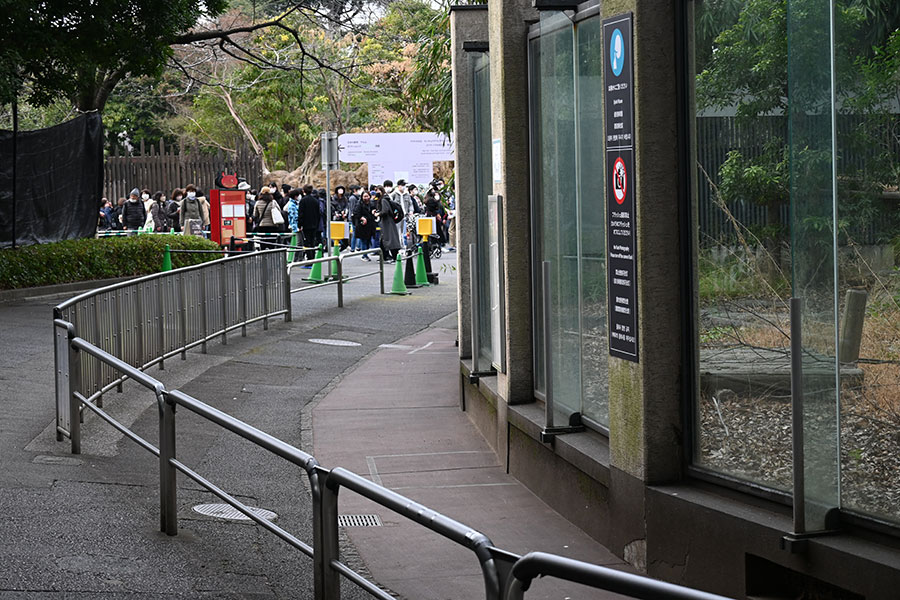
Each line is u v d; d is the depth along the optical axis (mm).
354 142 33188
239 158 39781
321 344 14773
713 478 5633
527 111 8383
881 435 4566
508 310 8414
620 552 6195
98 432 9086
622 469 6129
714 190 5625
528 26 8383
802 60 4879
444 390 11742
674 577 5637
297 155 52938
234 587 5516
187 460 8680
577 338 7480
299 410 10797
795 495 4695
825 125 4809
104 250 20750
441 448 9250
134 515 6730
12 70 17766
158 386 6387
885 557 4375
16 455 8047
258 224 27594
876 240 4586
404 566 6230
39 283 19047
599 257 7020
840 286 4754
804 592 4859
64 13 18547
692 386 5809
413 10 35875
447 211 33000
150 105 54812
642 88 5797
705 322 5719
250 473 8312
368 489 4117
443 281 23500
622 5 5949
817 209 4836
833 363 4781
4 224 19484
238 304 14773
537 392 8383
